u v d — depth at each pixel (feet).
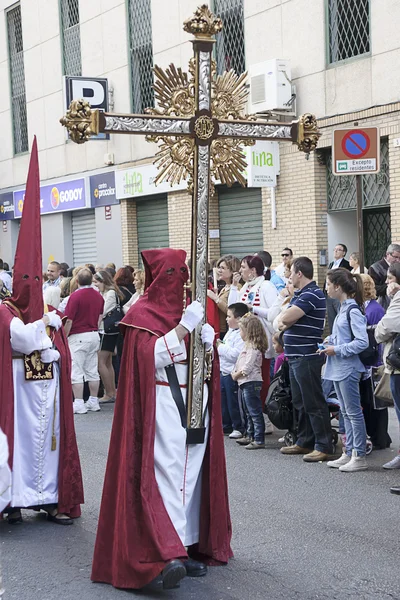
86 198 67.97
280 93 46.57
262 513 21.40
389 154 42.39
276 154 48.16
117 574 16.22
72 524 21.11
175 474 16.20
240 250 53.52
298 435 27.86
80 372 37.22
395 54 41.83
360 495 22.72
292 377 26.96
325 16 45.47
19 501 20.77
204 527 17.17
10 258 83.30
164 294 16.74
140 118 16.25
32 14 75.36
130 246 63.67
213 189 17.15
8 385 20.38
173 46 57.47
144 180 60.49
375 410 27.61
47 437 21.02
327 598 15.97
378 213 45.75
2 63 81.56
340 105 45.03
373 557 18.08
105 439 31.24
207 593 16.24
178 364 16.63
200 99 16.75
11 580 17.25
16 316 20.58
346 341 24.91
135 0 61.31
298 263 26.53
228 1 52.60
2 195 83.20
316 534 19.66
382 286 31.71
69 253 72.54
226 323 33.60
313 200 46.55
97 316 37.65
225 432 31.53
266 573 17.26
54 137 73.10
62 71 71.51
